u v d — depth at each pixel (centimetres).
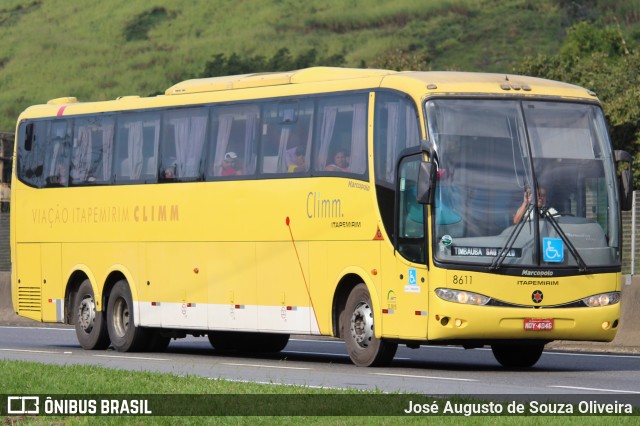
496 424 2431
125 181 5175
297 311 4400
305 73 4509
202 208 4806
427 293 3875
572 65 11256
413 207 3947
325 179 4294
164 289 4978
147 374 3469
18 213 5706
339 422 2458
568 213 3966
